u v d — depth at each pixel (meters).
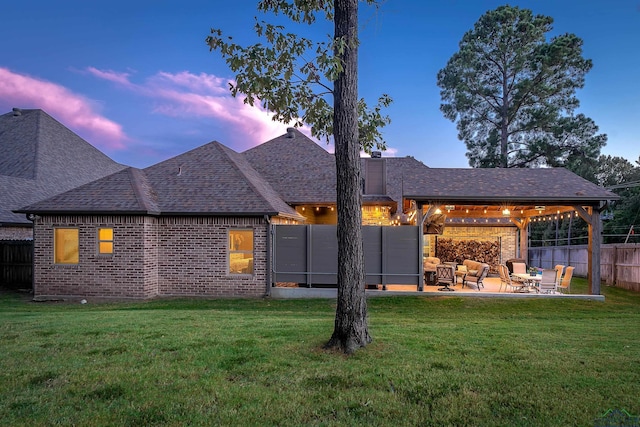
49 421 3.60
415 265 13.43
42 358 5.36
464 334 6.88
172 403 3.98
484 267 14.42
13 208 18.16
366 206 18.44
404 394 4.24
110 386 4.39
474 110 30.03
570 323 8.74
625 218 25.17
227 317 8.86
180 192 14.41
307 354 5.54
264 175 19.20
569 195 13.12
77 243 13.55
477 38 29.61
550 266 23.25
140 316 8.91
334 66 5.50
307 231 13.56
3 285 15.59
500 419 3.72
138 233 12.96
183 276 13.50
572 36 26.36
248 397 4.13
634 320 9.60
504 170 16.02
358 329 5.83
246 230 13.59
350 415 3.78
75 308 11.42
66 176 23.72
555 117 26.84
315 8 7.02
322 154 20.64
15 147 23.73
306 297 13.23
